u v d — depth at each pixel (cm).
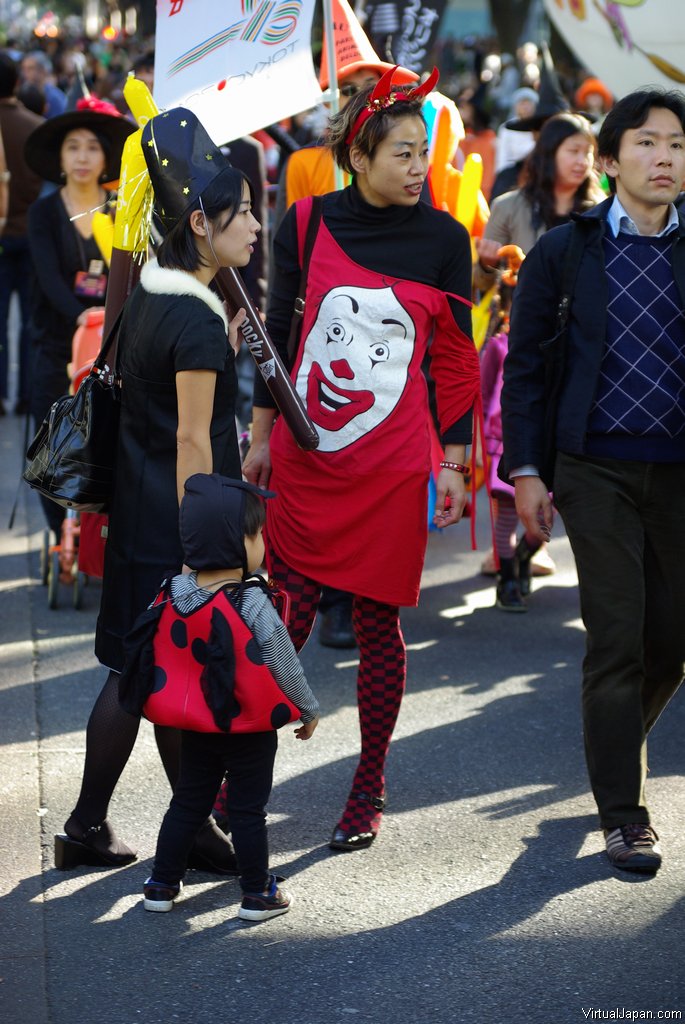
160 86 485
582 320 380
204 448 352
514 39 2012
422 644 586
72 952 341
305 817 420
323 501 390
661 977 332
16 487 817
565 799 435
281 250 398
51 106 1254
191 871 386
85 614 617
